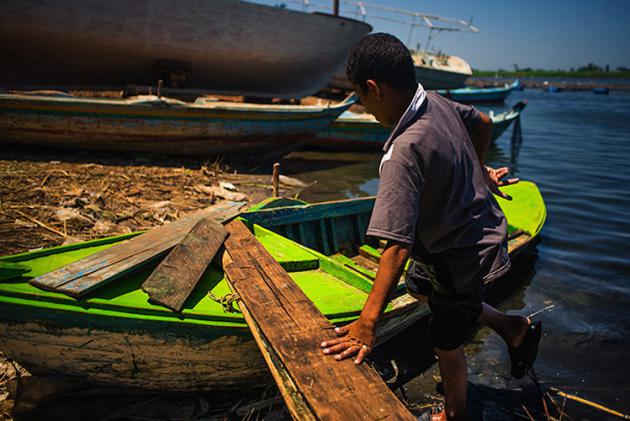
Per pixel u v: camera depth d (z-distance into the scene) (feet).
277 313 8.01
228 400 9.96
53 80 35.42
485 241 6.77
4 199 19.06
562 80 321.11
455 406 8.14
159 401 9.77
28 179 21.79
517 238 17.21
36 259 10.12
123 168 25.54
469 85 183.11
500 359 12.12
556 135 53.78
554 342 12.89
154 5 33.19
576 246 19.75
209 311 8.99
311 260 11.82
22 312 8.36
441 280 7.20
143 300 8.96
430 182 6.20
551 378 11.39
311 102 48.98
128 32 33.71
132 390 9.56
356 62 6.31
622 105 102.63
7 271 8.76
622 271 17.44
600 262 18.20
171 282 9.24
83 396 9.50
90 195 20.35
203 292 9.80
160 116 26.22
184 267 9.81
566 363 11.98
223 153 29.84
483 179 6.97
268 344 7.55
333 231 16.35
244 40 38.01
